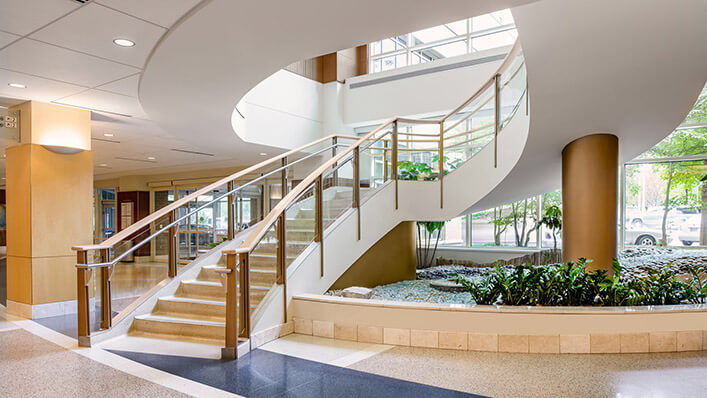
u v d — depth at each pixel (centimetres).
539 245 1186
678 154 1086
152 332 488
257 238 442
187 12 358
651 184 1115
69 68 487
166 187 1512
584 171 617
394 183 751
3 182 1675
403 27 380
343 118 1302
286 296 498
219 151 1048
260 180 682
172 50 427
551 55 450
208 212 609
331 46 419
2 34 396
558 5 377
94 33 396
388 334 449
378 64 1404
